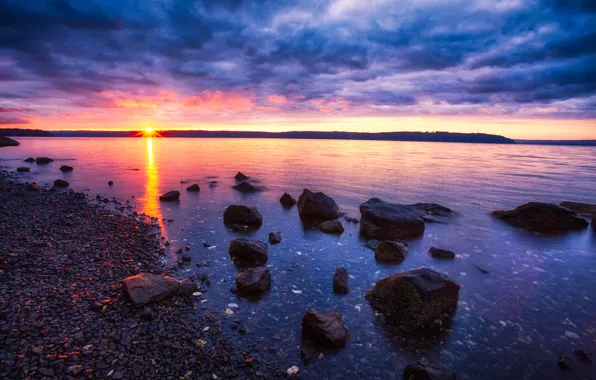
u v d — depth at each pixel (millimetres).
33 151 96250
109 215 21328
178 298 10422
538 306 10781
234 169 50125
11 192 28438
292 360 7863
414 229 18219
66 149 108750
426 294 9609
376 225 18156
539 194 31312
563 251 16297
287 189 32781
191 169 50062
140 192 30734
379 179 39781
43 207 23047
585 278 13094
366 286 11867
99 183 36031
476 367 7887
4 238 15344
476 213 23844
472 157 87062
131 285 10055
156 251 14875
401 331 9180
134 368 7129
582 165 65000
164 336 8398
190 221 20500
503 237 18422
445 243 17188
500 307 10656
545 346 8719
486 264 14445
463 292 11648
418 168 52969
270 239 16734
